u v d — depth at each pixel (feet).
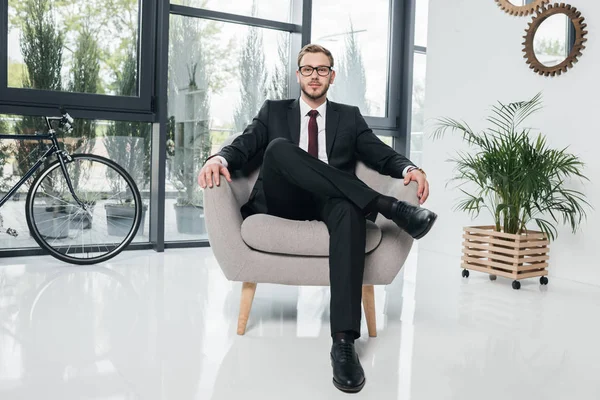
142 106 12.55
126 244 11.48
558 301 9.37
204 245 13.61
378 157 7.77
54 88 11.82
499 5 12.26
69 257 10.87
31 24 11.52
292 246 6.77
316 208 7.32
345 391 5.45
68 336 6.88
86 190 12.34
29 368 5.84
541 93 11.57
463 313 8.45
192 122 13.47
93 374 5.74
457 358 6.50
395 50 15.87
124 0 12.37
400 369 6.11
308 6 14.02
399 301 9.08
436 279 10.80
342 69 15.34
